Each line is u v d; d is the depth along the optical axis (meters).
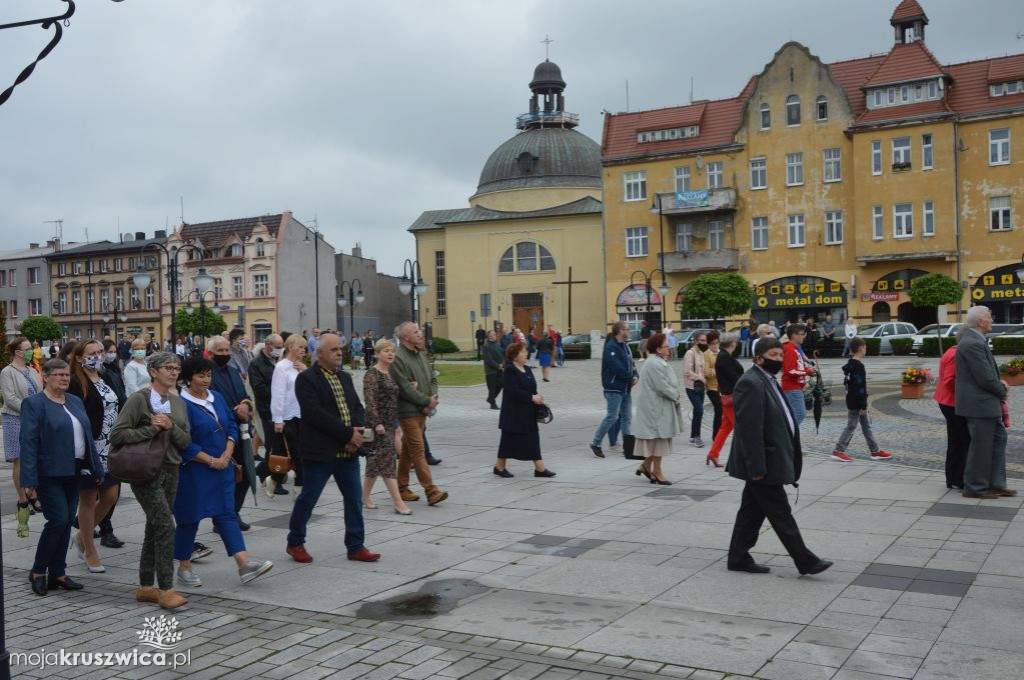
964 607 6.62
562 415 23.34
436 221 80.00
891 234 52.59
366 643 6.17
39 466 7.62
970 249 51.25
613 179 61.56
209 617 6.88
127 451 7.08
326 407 8.43
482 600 7.14
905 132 52.19
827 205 55.25
